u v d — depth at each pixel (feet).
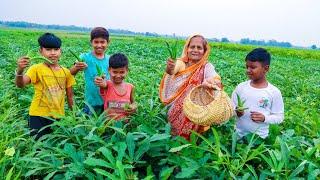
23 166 12.28
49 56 15.49
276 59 100.73
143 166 13.33
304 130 17.22
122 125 14.69
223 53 101.81
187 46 15.10
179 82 14.97
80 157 12.15
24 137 15.49
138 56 65.57
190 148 12.66
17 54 43.42
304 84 36.88
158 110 16.63
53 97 15.72
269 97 14.37
